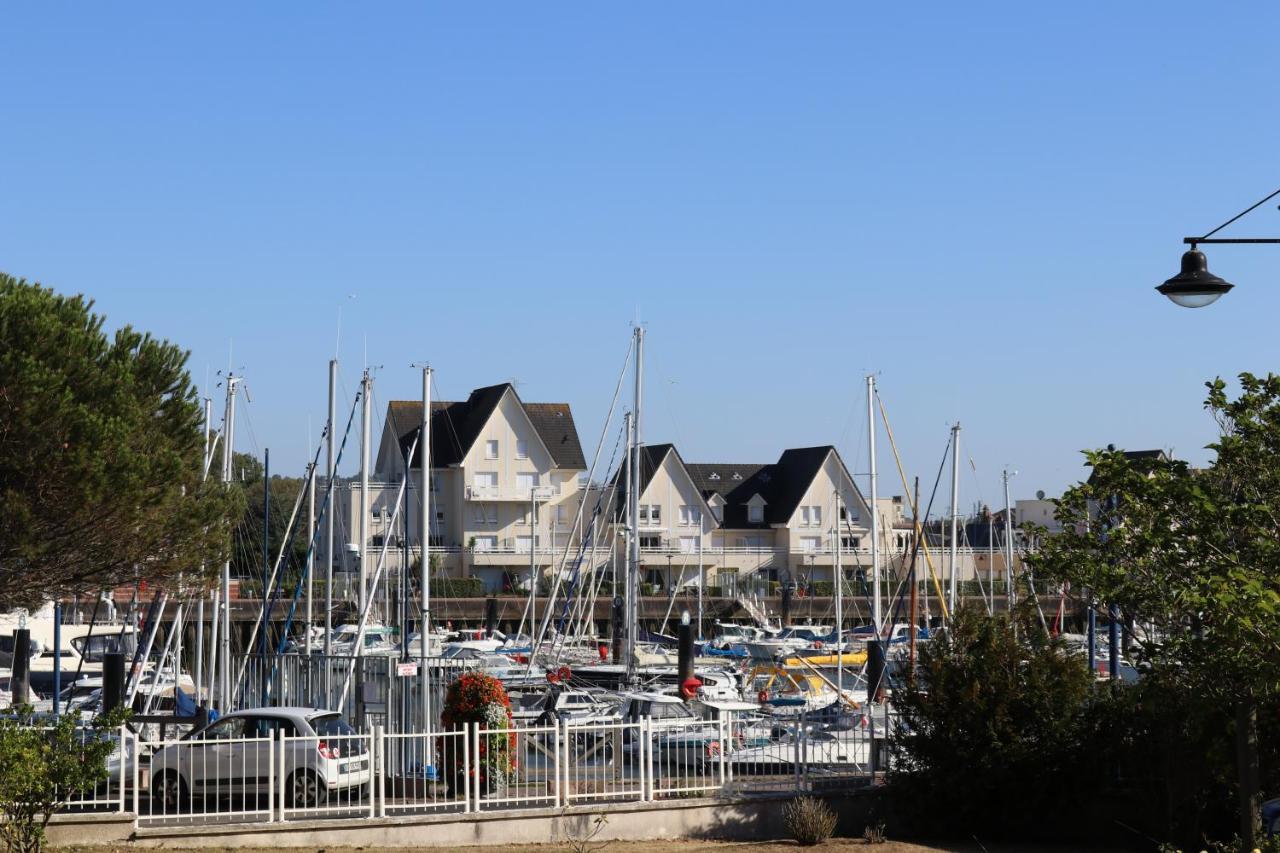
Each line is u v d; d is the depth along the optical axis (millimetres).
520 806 23734
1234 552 15867
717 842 24141
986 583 90188
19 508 22859
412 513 85125
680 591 92188
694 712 37250
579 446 105438
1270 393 16656
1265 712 19906
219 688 44875
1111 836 25156
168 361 27500
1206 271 14914
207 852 20672
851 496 107562
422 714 27594
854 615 88062
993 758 25078
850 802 25844
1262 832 15945
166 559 26062
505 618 88438
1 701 46875
